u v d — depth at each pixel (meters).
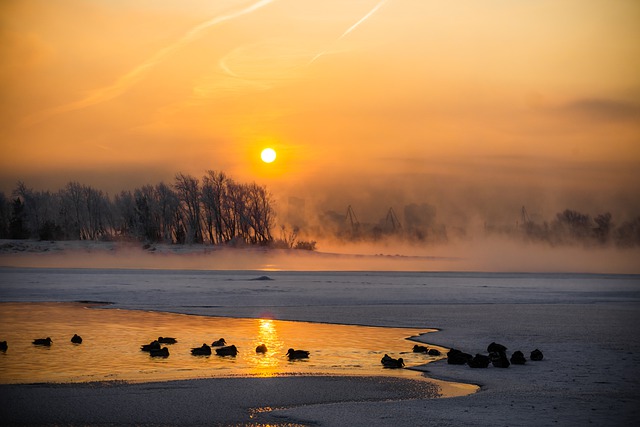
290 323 33.94
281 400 16.70
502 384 18.75
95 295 51.78
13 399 16.67
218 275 94.56
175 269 128.62
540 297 55.47
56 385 18.39
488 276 118.75
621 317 37.28
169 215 165.12
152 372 20.47
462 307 44.00
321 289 63.12
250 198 172.88
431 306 44.62
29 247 145.25
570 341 27.22
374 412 15.49
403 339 28.08
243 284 69.69
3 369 20.84
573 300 51.94
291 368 21.33
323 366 21.73
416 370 20.97
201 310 40.53
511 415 15.19
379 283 78.56
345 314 38.56
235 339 27.95
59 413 15.37
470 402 16.50
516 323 34.00
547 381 19.19
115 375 19.94
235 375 19.98
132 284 67.00
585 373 20.42
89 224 163.25
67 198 161.88
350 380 19.25
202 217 167.12
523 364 21.92
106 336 28.59
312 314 38.44
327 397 17.05
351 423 14.55
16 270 102.19
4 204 155.62
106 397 16.94
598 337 28.42
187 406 16.05
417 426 14.33
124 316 36.81
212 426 14.41
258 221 173.88
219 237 168.38
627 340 27.48
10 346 25.67
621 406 16.05
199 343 26.75
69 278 77.94
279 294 55.09
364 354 24.22
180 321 34.56
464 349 25.53
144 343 26.59
